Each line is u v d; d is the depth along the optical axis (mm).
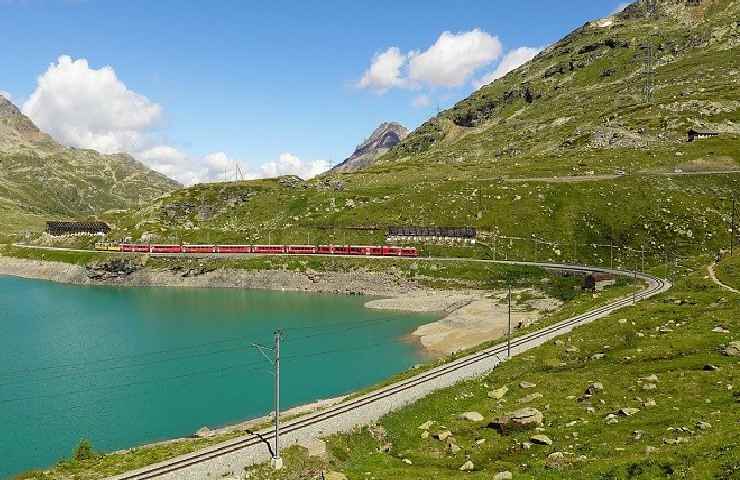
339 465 48125
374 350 106125
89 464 48656
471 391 64062
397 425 56375
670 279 126250
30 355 102812
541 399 57219
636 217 182750
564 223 188250
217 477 44875
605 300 108812
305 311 145500
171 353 104188
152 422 70812
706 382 53688
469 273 169000
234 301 161625
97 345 110438
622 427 45156
